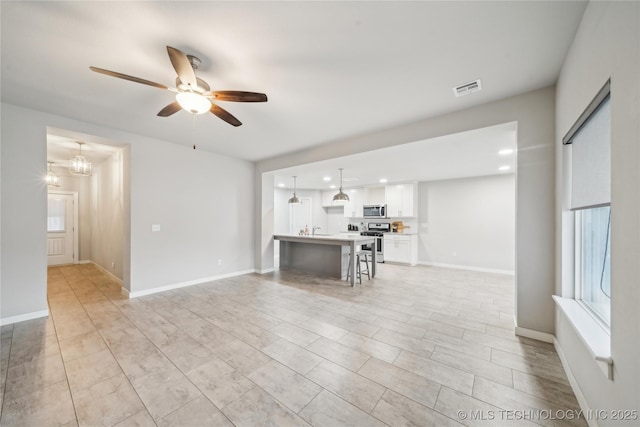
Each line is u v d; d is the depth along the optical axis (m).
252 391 1.79
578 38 1.65
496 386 1.85
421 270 6.18
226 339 2.55
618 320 1.15
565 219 2.13
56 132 3.25
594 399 1.44
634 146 1.02
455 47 1.86
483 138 3.42
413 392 1.79
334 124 3.32
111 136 3.56
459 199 6.66
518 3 1.47
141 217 3.91
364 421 1.53
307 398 1.72
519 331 2.61
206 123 3.34
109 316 3.11
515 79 2.27
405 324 2.92
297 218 9.05
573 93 1.79
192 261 4.57
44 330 2.72
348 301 3.72
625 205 1.08
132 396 1.73
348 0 1.45
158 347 2.38
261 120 3.20
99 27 1.65
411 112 2.94
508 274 5.76
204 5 1.49
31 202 2.98
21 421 1.51
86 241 6.66
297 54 1.94
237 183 5.33
